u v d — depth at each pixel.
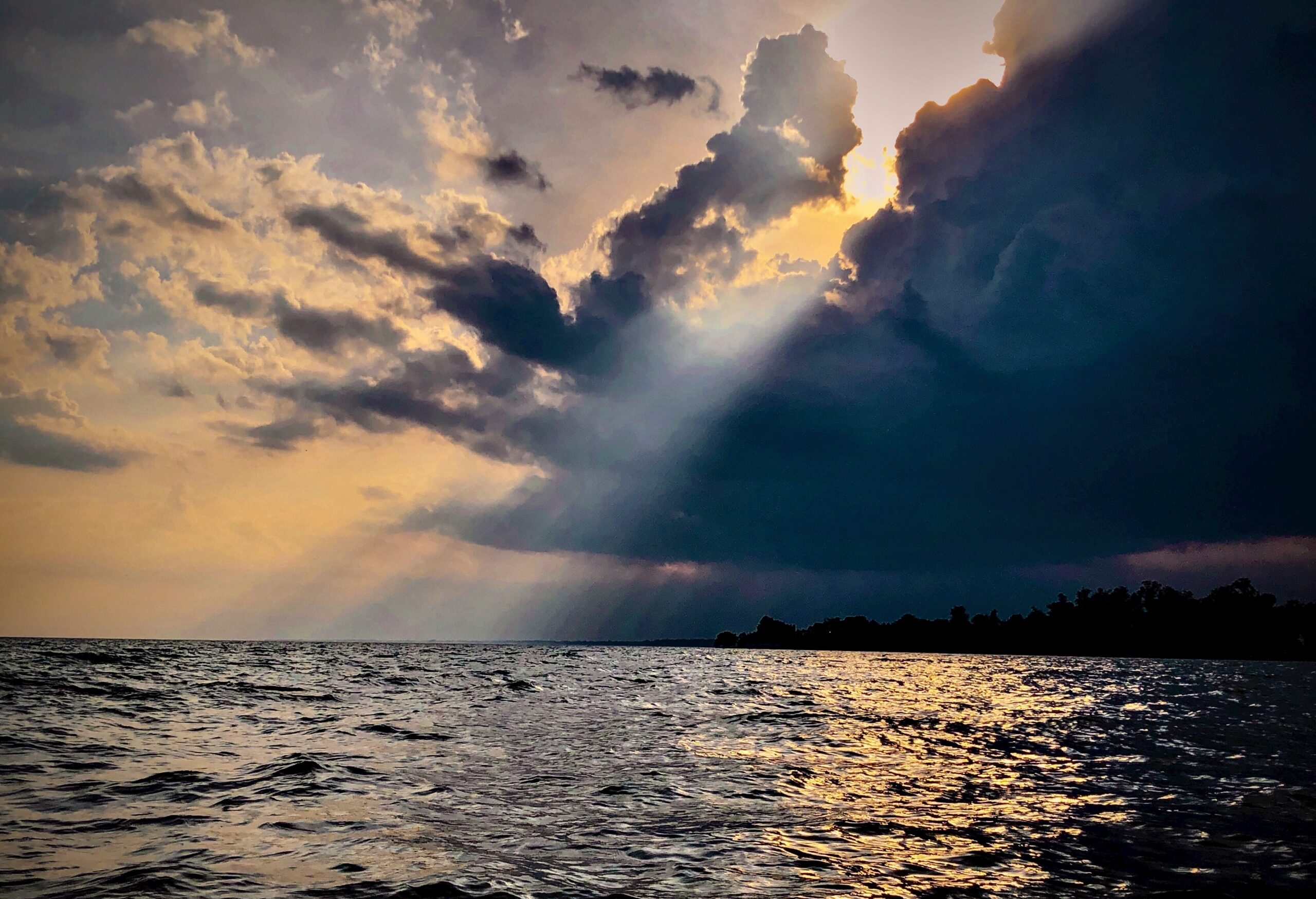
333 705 31.61
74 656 68.50
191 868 9.72
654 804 14.25
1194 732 27.50
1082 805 14.84
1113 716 33.03
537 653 117.69
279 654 86.62
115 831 11.49
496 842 11.35
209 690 37.28
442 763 18.17
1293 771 19.06
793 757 20.27
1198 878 10.29
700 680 54.72
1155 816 13.95
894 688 49.88
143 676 45.22
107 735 21.33
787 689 46.78
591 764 18.55
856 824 12.99
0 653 69.88
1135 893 9.70
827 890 9.51
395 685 44.03
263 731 23.12
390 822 12.39
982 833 12.61
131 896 8.57
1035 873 10.45
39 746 19.19
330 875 9.57
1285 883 10.15
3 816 12.21
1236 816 14.05
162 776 15.78
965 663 111.12
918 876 10.20
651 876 9.92
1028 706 37.88
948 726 28.27
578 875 9.86
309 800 13.84
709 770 17.88
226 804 13.40
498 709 31.28
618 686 47.28
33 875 9.28
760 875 10.05
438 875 9.63
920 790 16.09
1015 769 19.02
